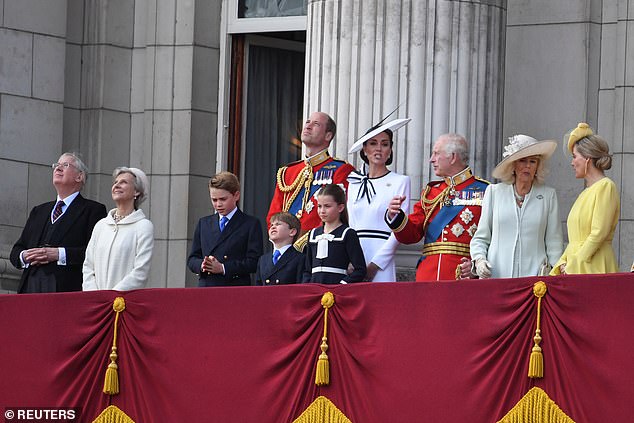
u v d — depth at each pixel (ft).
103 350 164.04
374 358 151.74
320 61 192.03
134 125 224.53
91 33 224.33
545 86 201.05
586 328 144.25
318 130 178.91
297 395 154.92
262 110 223.51
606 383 143.13
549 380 145.59
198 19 222.69
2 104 215.31
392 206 165.37
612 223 154.61
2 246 212.64
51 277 179.11
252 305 157.79
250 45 223.51
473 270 160.04
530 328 146.61
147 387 161.58
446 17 187.62
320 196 164.66
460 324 148.87
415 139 186.50
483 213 161.58
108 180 222.89
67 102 223.30
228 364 158.10
